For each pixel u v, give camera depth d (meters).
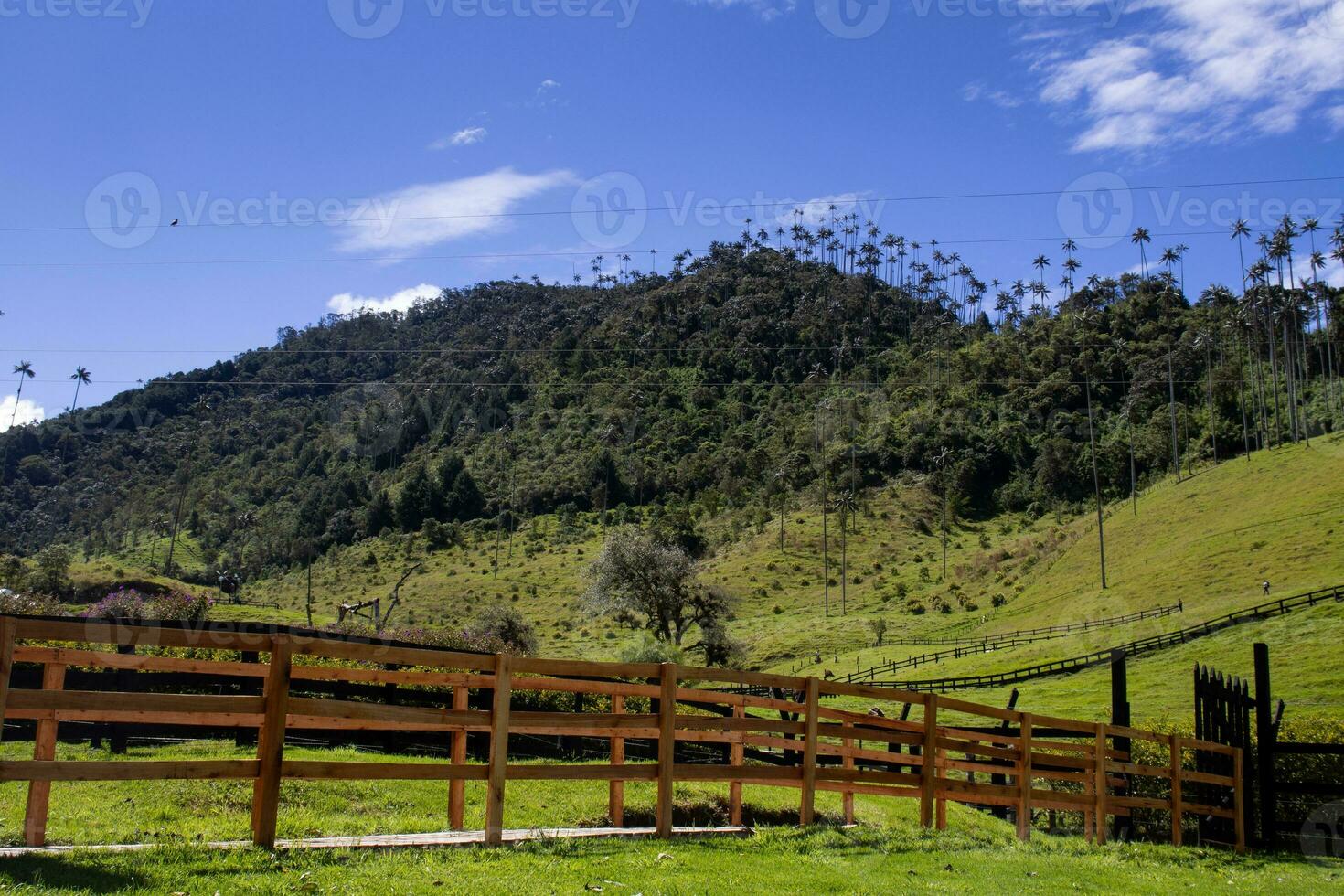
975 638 82.69
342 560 140.12
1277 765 15.20
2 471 151.88
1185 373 162.38
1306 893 9.81
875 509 145.50
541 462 177.12
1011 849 10.59
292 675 7.93
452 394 196.75
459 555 140.12
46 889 5.69
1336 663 48.81
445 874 6.82
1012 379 179.25
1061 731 12.75
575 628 98.94
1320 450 106.75
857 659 80.38
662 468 173.25
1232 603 69.12
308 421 189.12
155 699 6.60
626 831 9.14
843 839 9.62
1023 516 143.50
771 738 10.03
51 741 7.18
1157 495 118.06
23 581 65.44
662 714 9.04
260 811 7.07
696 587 76.69
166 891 5.90
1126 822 13.68
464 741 8.81
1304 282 131.75
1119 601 81.25
